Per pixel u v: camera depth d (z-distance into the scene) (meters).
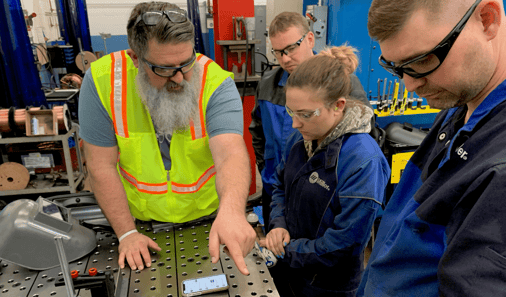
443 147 0.69
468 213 0.51
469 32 0.49
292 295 1.32
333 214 1.17
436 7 0.49
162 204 1.12
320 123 1.11
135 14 0.89
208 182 1.17
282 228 1.30
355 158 1.10
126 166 1.12
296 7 3.12
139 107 1.04
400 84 2.56
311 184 1.19
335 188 1.14
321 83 1.04
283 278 1.35
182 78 0.96
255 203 2.26
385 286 0.74
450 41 0.49
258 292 0.87
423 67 0.54
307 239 1.22
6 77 3.46
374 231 2.42
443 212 0.58
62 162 2.79
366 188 1.07
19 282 0.92
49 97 3.65
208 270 0.96
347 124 1.13
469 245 0.48
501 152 0.49
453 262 0.51
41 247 0.94
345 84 1.08
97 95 1.03
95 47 6.32
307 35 1.75
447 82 0.53
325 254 1.13
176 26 0.85
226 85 1.08
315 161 1.19
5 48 3.36
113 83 1.02
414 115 2.58
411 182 0.83
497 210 0.46
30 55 3.54
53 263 0.97
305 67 1.08
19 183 2.63
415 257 0.67
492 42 0.51
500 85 0.54
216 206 1.22
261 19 3.62
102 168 1.08
